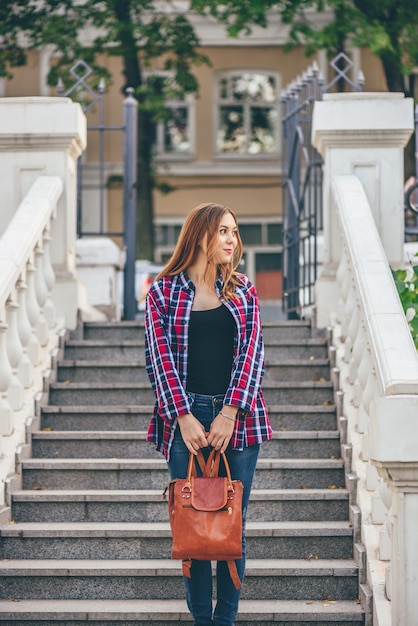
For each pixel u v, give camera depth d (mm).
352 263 6141
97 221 25312
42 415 6488
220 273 4605
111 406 6520
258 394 4527
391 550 4438
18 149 7508
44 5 19344
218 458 4367
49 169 7516
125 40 20141
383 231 7484
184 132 26219
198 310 4504
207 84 26078
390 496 4918
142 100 21719
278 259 25969
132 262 9570
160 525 5555
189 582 4504
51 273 7176
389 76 17562
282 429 6445
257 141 26172
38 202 6961
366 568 5121
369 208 6828
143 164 22188
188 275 4598
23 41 24500
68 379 7008
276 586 5180
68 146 7496
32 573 5184
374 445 4363
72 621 4938
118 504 5684
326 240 7512
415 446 4262
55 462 5926
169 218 26062
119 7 19828
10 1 18859
